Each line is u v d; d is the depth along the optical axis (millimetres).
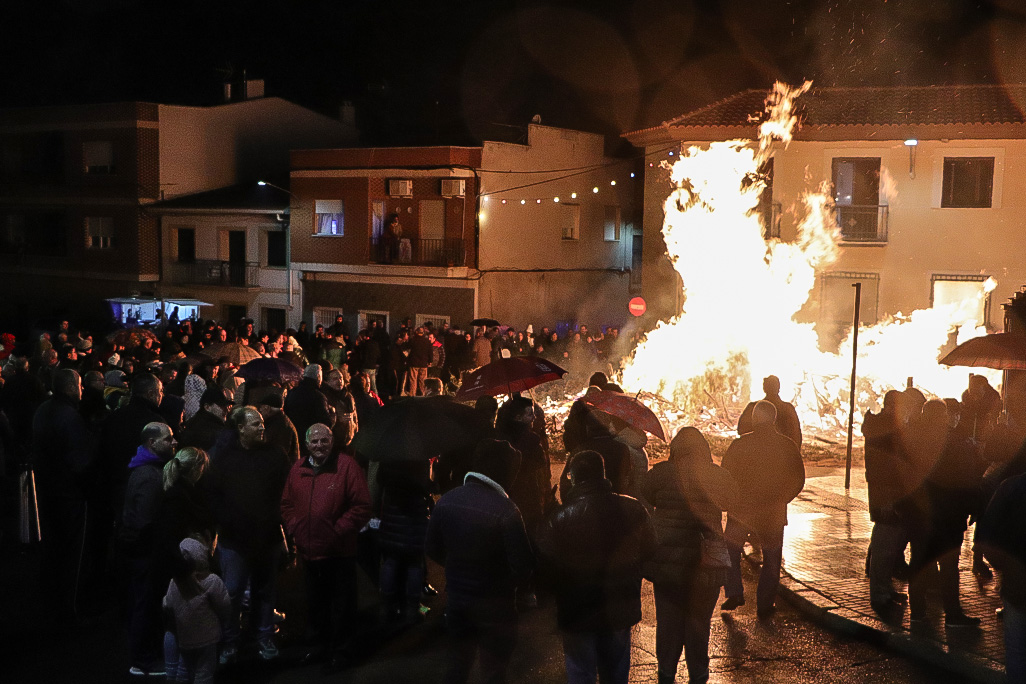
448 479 8188
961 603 8203
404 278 31797
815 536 10305
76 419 7824
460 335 24641
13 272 41750
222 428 8109
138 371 12383
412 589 7523
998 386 20422
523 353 24078
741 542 8133
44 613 8125
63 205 39719
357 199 32188
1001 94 24750
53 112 39594
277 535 7102
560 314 34219
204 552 6109
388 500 7469
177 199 38062
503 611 5695
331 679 6621
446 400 7699
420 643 7305
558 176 33656
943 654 6945
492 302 31438
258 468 6953
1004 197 23938
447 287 31078
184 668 6141
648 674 6812
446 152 30500
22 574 9266
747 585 8969
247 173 40219
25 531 9297
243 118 39875
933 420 7668
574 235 34688
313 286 33969
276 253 35375
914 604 7738
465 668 5723
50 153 40000
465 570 5672
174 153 38156
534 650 7234
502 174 31406
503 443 5844
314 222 33344
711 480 6402
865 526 10727
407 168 30953
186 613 6066
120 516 7770
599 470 5695
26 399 10352
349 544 6785
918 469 7625
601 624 5574
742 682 6660
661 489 6457
